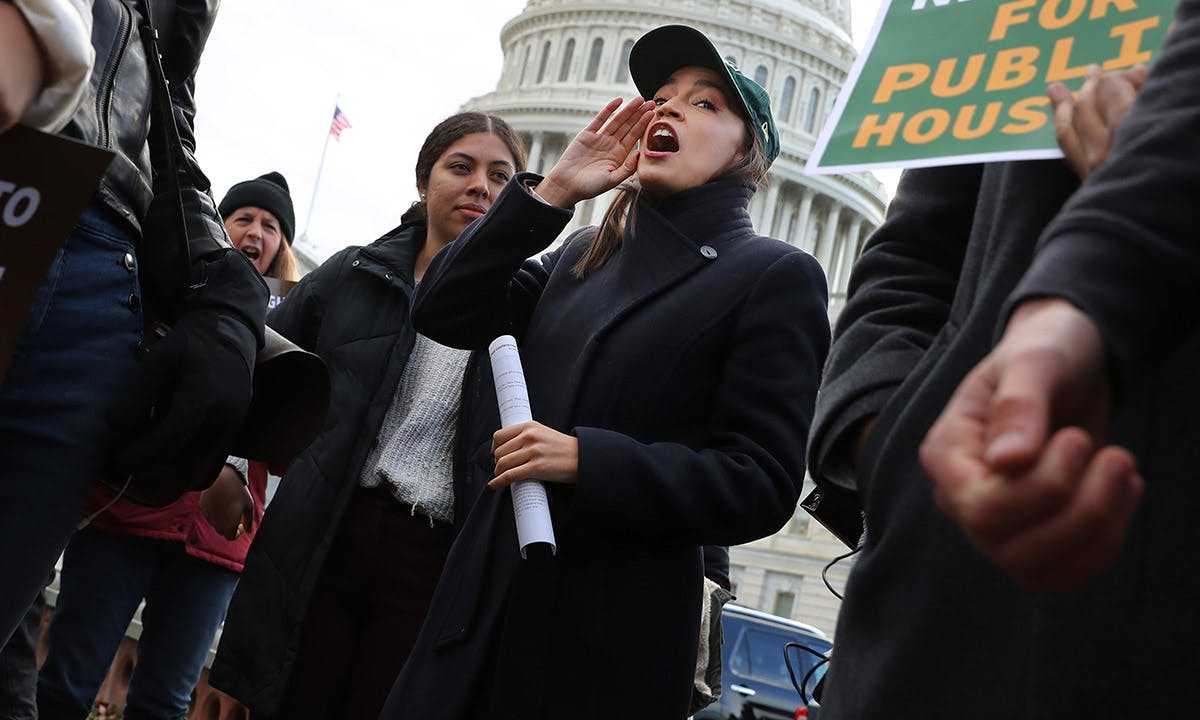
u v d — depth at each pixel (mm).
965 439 615
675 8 74312
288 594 3211
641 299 2361
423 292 2494
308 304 3748
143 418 2242
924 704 947
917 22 1175
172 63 2676
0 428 2002
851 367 1218
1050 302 675
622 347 2324
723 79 2543
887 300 1277
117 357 2143
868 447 1109
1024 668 889
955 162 1066
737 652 13875
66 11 1632
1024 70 1070
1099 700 839
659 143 2514
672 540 2266
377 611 3232
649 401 2307
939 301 1269
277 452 2596
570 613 2186
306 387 2568
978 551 949
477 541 2326
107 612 3854
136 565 3906
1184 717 817
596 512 2150
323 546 3232
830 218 75000
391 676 3191
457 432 3314
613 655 2189
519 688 2152
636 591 2227
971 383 643
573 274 2561
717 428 2330
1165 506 852
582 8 75500
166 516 3881
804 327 2355
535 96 74375
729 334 2344
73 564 3852
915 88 1138
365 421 3406
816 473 1226
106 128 2088
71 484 2078
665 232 2436
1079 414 641
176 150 2402
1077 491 570
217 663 3230
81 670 3801
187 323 2340
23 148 1725
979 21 1127
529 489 2174
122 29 2154
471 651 2199
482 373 3332
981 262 1111
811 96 75000
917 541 995
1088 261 680
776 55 74375
